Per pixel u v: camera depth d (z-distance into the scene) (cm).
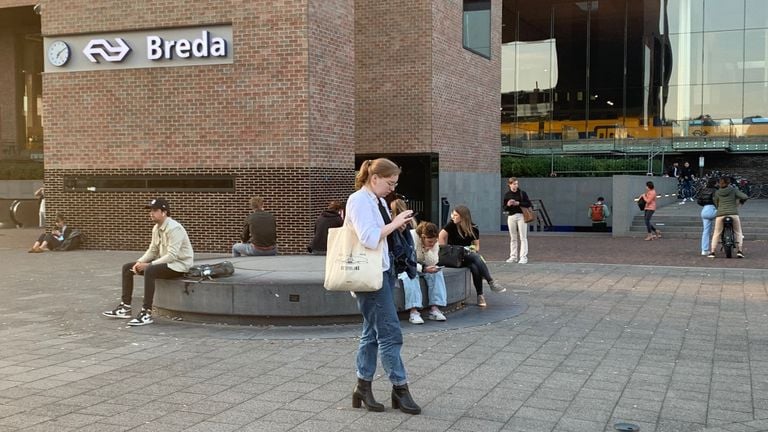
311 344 771
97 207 1858
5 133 3609
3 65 3597
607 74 3912
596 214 2659
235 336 809
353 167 1861
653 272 1362
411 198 2247
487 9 2662
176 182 1792
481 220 2639
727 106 3738
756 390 596
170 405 560
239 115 1734
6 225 2819
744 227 2033
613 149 3753
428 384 614
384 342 532
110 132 1836
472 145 2548
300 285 855
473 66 2547
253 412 541
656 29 3828
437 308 900
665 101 3838
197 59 1758
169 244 898
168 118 1788
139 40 1798
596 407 550
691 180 3216
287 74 1694
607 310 966
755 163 3753
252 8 1709
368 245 504
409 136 2245
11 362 700
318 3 1712
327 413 538
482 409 545
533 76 3947
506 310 966
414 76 2231
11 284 1250
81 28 1834
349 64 1838
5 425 514
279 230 1714
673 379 629
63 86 1864
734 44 3719
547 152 3866
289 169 1703
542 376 639
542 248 1861
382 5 2259
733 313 940
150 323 884
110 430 503
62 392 597
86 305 1027
